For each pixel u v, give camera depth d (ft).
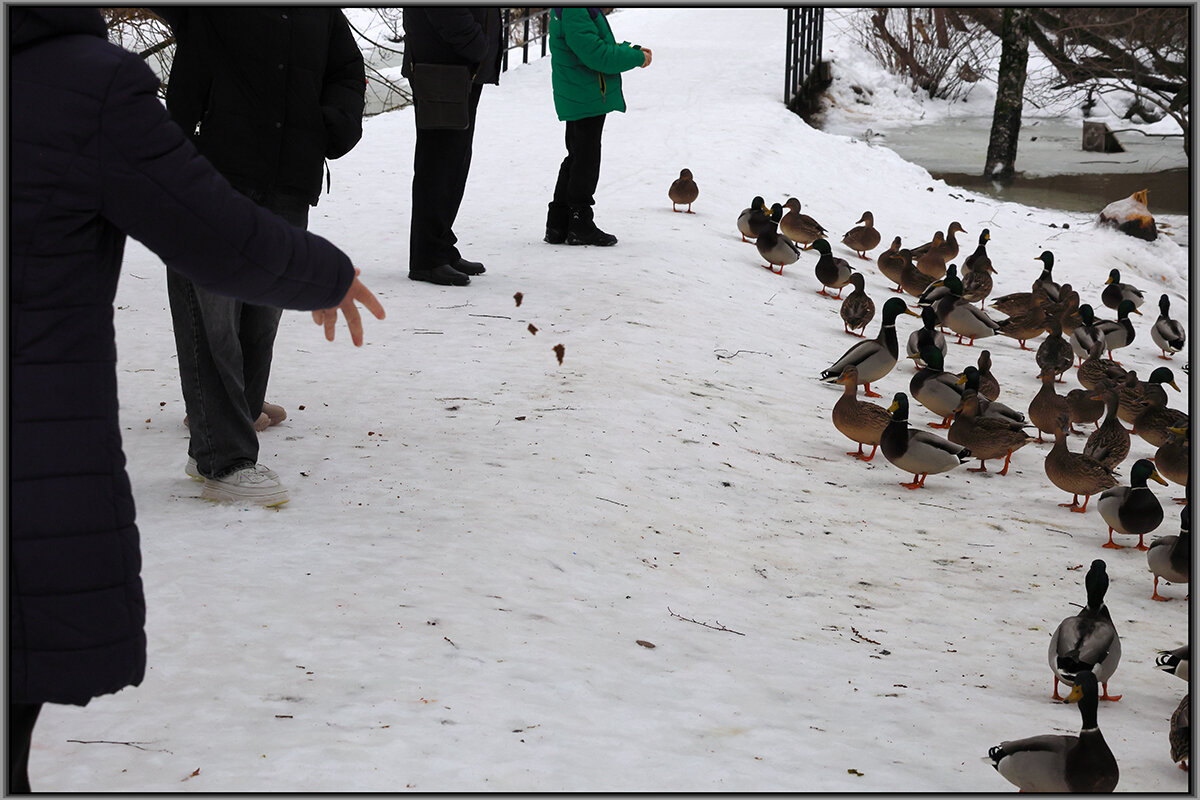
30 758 11.85
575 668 15.37
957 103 113.91
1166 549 22.41
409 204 54.70
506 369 30.45
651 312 37.96
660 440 27.25
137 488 20.81
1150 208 74.64
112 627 8.04
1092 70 96.02
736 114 82.17
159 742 12.30
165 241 8.32
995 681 17.83
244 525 19.34
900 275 50.37
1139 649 20.39
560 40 43.34
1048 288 50.62
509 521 20.81
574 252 45.44
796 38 95.30
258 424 24.31
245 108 19.81
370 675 14.30
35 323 7.80
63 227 7.88
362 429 25.12
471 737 12.88
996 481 30.17
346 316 9.80
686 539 22.13
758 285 45.98
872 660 17.78
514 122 80.89
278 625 15.61
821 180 70.03
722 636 17.72
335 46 21.24
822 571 21.97
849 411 29.25
